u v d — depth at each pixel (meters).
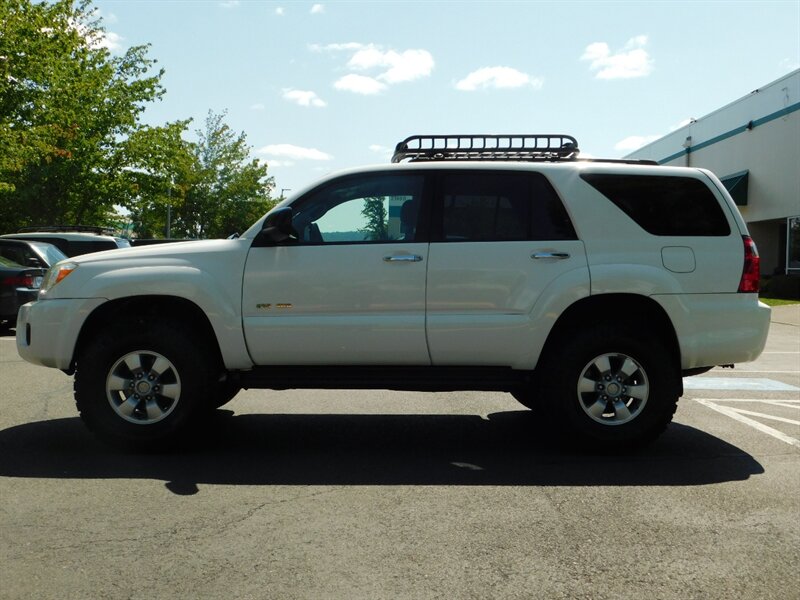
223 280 6.11
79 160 33.91
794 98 26.55
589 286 6.03
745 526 4.51
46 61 28.11
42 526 4.43
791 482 5.45
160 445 6.12
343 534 4.33
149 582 3.68
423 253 6.09
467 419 7.61
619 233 6.15
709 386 9.79
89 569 3.83
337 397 8.74
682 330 6.11
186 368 6.06
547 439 6.76
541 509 4.81
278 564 3.90
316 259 6.10
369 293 6.07
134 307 6.39
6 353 12.08
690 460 6.05
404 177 6.29
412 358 6.14
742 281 6.21
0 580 3.69
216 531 4.37
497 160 6.67
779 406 8.39
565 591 3.61
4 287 14.22
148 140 36.34
